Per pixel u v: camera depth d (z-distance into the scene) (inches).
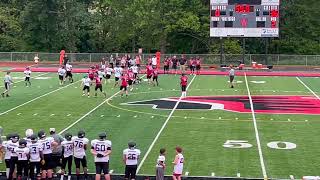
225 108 1530.5
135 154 836.0
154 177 889.5
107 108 1513.3
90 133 1210.6
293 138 1179.9
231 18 2391.7
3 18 3243.1
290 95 1775.3
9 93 1772.9
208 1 3191.4
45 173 853.8
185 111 1481.3
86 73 2362.2
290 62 2792.8
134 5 3011.8
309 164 983.6
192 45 3225.9
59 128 1256.2
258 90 1879.9
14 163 830.5
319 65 2787.9
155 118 1384.1
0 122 1316.4
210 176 902.4
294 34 3302.2
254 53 3230.8
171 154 1043.9
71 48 3201.3
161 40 3080.7
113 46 3255.4
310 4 3363.7
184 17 3004.4
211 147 1099.3
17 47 3211.1
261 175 916.0
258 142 1142.3
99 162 831.7
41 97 1691.7
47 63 2827.3
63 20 3186.5
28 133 860.6
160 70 2493.8
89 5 3395.7
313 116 1423.5
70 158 872.9
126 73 1829.5
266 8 2369.6
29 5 3149.6
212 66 2696.9
